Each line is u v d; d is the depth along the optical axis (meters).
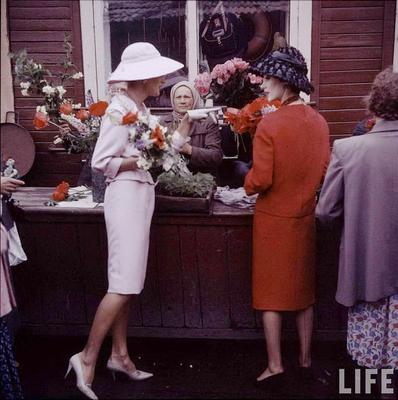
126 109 2.87
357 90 5.04
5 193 2.87
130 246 2.91
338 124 5.10
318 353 3.46
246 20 4.98
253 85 3.67
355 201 2.73
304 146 2.85
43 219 3.30
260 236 2.96
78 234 3.33
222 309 3.38
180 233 3.27
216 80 3.70
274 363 3.06
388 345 2.88
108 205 2.95
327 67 5.00
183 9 5.00
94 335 2.98
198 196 3.20
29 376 3.25
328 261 3.27
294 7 4.92
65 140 3.39
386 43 4.94
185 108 3.80
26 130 5.07
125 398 3.04
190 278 3.34
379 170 2.70
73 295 3.44
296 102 2.88
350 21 4.92
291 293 2.97
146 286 3.37
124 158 2.90
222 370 3.31
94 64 5.05
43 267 3.40
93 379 3.22
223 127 3.97
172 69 2.92
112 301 2.93
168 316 3.41
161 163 2.86
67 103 3.37
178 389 3.12
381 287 2.77
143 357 3.46
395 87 2.65
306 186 2.90
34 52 5.01
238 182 3.94
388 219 2.74
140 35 5.06
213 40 5.00
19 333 3.55
